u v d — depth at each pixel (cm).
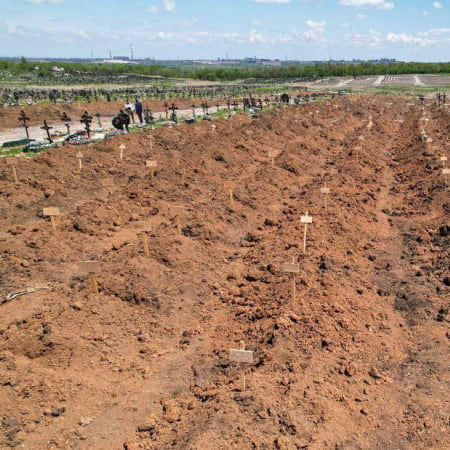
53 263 1259
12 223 1527
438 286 1157
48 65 13162
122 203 1694
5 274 1168
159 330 1014
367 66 14800
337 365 852
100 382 836
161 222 1525
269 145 2827
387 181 2211
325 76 13225
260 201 1825
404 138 3284
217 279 1252
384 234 1548
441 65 14325
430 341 951
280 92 7356
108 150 2462
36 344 870
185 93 6800
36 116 3994
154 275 1173
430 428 715
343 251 1347
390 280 1223
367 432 712
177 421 744
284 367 833
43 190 1836
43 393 773
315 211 1622
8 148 2752
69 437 711
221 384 823
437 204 1719
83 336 928
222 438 670
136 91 6762
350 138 3172
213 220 1563
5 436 680
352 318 1009
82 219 1503
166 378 868
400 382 832
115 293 1078
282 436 676
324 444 674
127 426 745
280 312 986
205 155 2395
